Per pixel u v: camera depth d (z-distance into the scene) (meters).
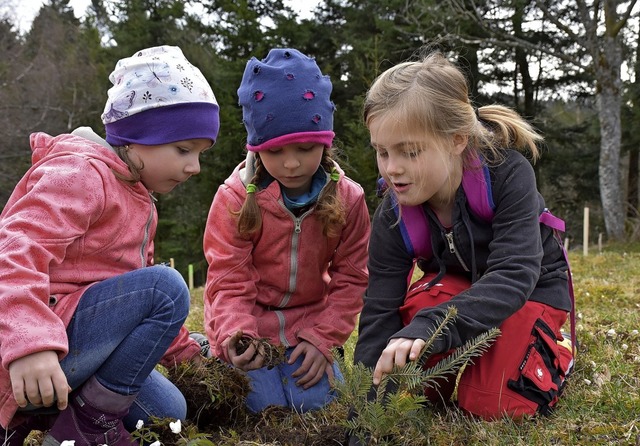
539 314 2.26
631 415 2.11
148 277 1.94
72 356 1.87
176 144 2.12
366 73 15.39
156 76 2.09
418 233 2.34
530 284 2.08
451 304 1.99
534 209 2.21
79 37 22.78
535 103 20.77
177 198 18.44
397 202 2.34
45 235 1.78
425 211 2.34
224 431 2.28
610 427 1.98
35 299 1.68
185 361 2.44
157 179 2.15
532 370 2.17
